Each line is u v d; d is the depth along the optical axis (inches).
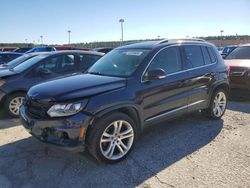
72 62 303.4
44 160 172.9
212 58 241.1
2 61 503.2
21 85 267.0
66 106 154.5
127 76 182.7
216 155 177.9
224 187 142.3
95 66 216.4
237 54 374.9
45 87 175.3
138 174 155.9
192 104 218.8
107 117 161.3
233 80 317.4
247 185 143.9
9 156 178.7
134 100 174.9
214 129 224.5
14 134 219.5
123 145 171.3
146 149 187.6
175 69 206.7
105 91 165.5
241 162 168.2
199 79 221.0
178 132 217.9
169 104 199.6
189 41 227.3
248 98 320.5
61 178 152.6
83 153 181.0
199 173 155.9
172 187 142.8
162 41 213.0
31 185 145.6
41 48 953.5
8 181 149.3
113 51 226.8
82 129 154.2
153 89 186.5
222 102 252.1
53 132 157.3
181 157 175.6
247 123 239.6
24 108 178.4
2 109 267.9
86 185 145.7
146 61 190.1
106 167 164.1
